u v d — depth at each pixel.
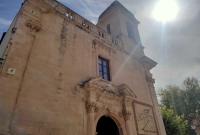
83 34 15.01
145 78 19.27
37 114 9.12
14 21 12.09
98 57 15.41
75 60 12.88
